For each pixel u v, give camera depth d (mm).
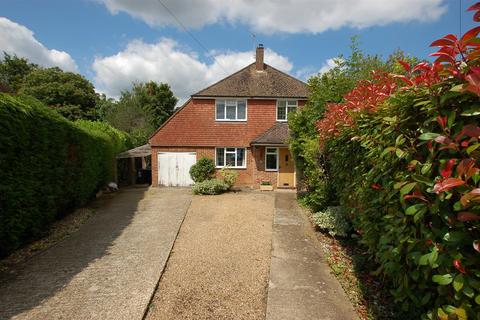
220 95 15094
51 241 5969
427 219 1829
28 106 5648
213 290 3924
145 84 39750
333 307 3348
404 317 2891
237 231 6668
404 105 2098
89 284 4047
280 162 14859
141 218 8023
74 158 8469
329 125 4844
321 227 6102
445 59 1594
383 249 2531
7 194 4824
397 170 2244
